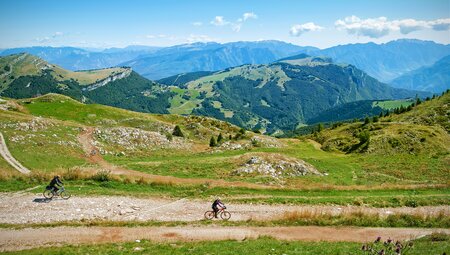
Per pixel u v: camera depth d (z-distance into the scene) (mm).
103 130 93812
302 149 102312
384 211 39812
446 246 24750
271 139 118062
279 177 59750
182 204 40656
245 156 69062
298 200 42625
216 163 67438
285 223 34219
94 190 43219
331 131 157125
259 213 38281
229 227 33062
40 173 47188
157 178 54125
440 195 46281
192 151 98125
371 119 160250
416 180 65312
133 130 98750
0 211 34969
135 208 38438
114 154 80750
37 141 73125
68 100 135625
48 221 33156
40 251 25734
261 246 26750
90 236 29875
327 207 40812
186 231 31750
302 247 26594
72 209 36562
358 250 25438
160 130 119875
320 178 61719
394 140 97938
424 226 33719
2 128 74312
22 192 41156
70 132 87062
